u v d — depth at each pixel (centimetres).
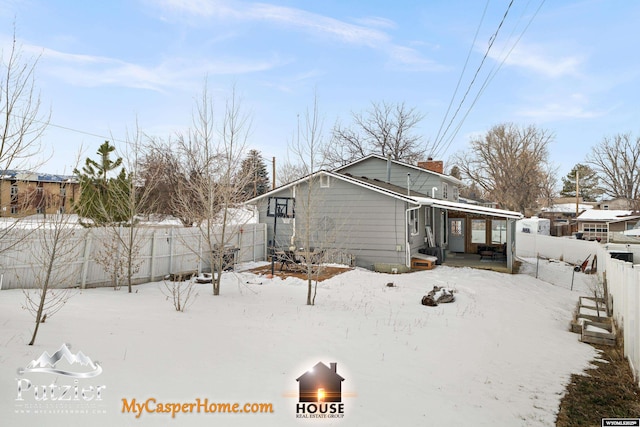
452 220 2275
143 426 311
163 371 434
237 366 478
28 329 546
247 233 1608
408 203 1562
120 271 1059
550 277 1639
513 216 1511
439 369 545
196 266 1344
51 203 662
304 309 866
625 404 458
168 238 1235
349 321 777
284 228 1730
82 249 991
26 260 880
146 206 1545
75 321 618
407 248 1550
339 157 3756
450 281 1318
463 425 378
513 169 4753
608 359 637
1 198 596
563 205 5638
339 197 1655
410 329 746
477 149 5009
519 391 486
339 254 1598
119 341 524
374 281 1291
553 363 603
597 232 3609
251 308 845
